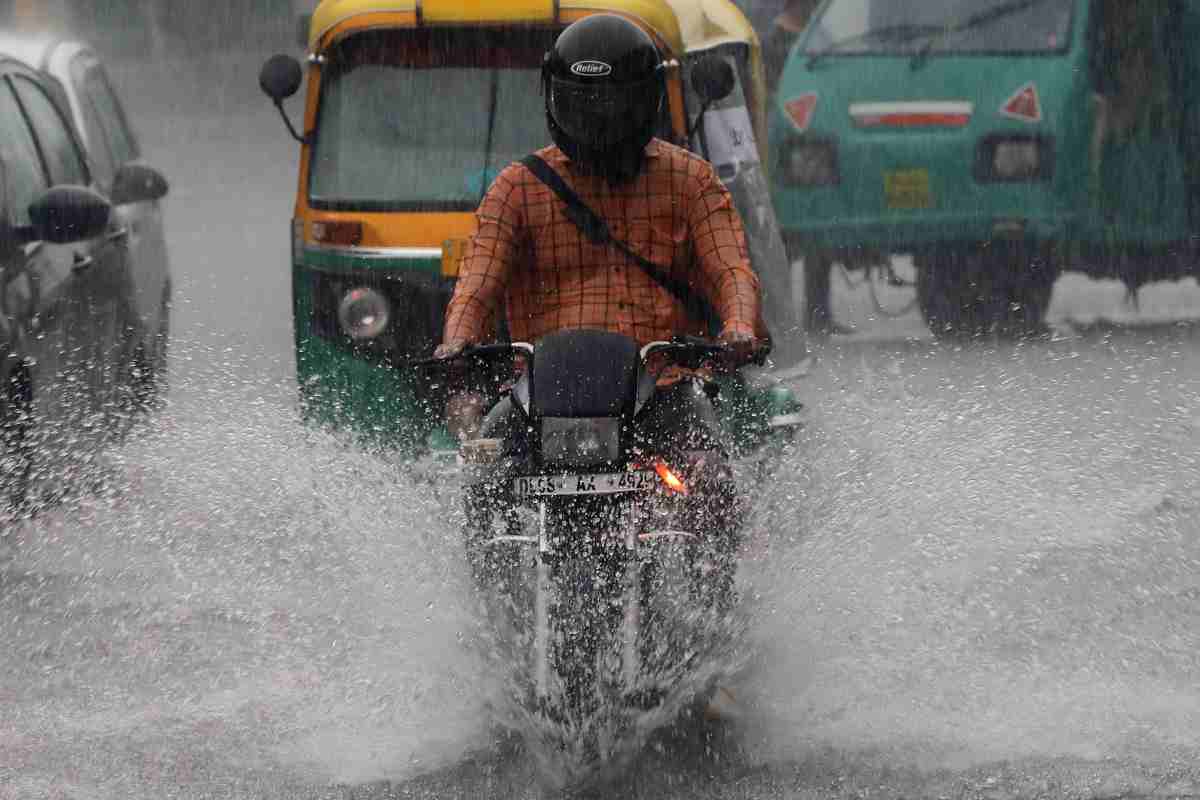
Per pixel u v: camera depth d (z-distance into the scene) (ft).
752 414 77.46
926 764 51.37
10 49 101.65
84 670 60.80
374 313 86.22
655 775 51.03
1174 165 126.00
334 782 50.65
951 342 125.39
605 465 49.47
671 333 56.54
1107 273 130.31
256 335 122.42
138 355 97.04
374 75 87.71
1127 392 104.73
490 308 56.24
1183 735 53.26
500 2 85.81
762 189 91.61
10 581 71.00
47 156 91.56
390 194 86.94
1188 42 125.18
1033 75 123.95
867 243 126.62
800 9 141.08
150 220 104.53
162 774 51.24
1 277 77.15
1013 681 58.13
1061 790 49.32
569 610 49.03
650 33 85.46
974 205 124.57
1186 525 76.28
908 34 127.24
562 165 56.49
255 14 270.05
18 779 50.78
